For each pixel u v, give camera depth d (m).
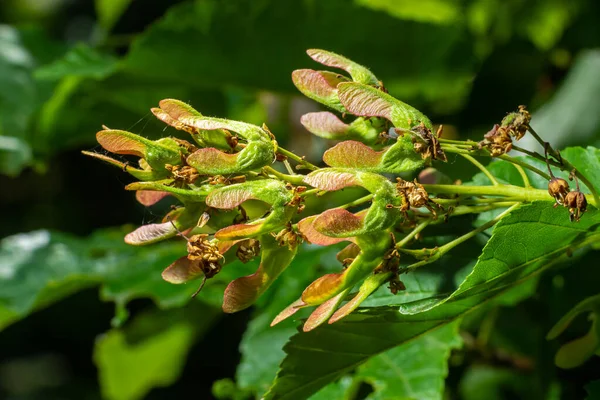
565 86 0.69
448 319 0.49
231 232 0.44
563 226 0.47
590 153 0.50
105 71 0.69
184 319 0.77
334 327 0.49
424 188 0.46
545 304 0.57
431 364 0.54
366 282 0.46
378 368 0.54
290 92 0.72
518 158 0.52
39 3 1.45
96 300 1.31
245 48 0.68
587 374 0.57
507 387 0.63
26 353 1.34
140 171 0.45
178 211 0.46
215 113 0.76
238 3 0.65
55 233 0.71
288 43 0.67
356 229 0.45
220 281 0.60
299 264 0.58
